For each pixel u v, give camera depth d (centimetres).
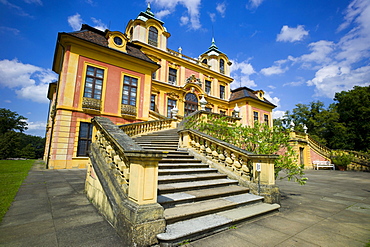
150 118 1747
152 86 2095
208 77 2725
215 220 348
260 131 691
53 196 550
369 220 414
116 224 319
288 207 512
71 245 271
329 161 2227
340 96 3475
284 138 658
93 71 1466
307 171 1894
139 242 263
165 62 2253
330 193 731
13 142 3884
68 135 1286
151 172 301
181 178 511
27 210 425
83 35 1462
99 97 1473
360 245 296
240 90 3086
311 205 540
